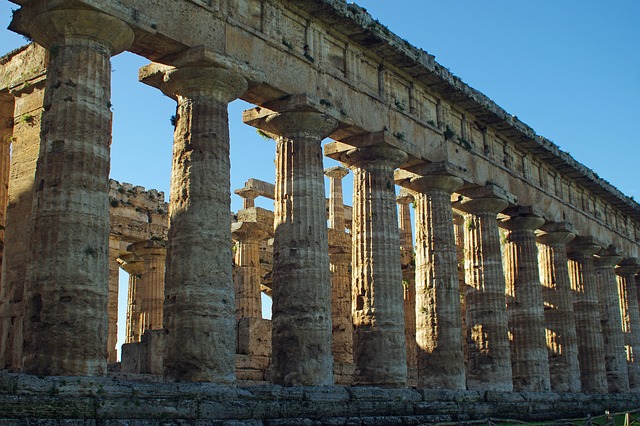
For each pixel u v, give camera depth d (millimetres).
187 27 27812
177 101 29438
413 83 38281
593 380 52250
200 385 25688
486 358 40750
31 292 23609
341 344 50125
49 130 24500
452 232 38812
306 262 30891
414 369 46250
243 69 29094
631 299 61719
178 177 28109
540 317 44844
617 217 59375
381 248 34688
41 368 22969
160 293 47688
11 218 29203
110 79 25594
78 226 23844
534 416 40281
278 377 30312
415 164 38469
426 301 37906
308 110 31547
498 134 44594
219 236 27641
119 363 35812
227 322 27250
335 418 28969
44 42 25547
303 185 31609
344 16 33125
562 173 51312
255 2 30781
